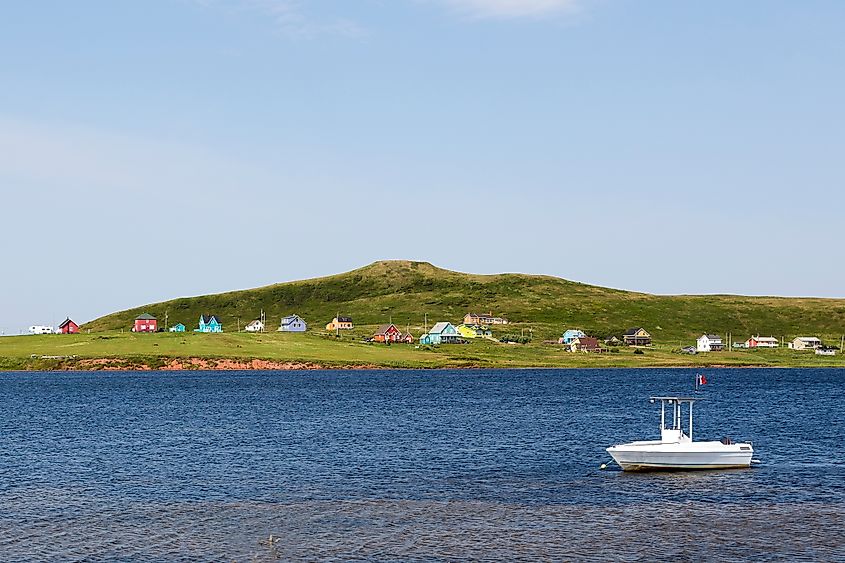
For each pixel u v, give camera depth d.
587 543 65.88
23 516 74.62
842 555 62.66
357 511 76.38
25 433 134.12
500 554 63.22
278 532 69.12
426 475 94.38
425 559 62.16
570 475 93.88
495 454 110.06
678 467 95.69
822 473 93.88
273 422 150.38
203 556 62.84
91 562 61.41
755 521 72.19
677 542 66.00
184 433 134.00
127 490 86.00
